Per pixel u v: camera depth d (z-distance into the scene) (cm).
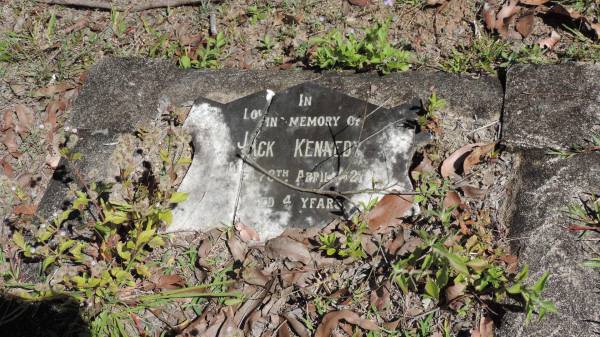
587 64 132
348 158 129
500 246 119
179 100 144
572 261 115
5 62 162
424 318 115
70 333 120
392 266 113
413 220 123
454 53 144
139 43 160
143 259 127
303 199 128
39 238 123
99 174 137
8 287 125
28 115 152
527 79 132
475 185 126
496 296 113
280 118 135
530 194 122
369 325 115
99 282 120
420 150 130
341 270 121
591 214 118
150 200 127
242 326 119
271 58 151
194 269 126
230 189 132
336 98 135
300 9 159
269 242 125
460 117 132
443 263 111
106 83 149
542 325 110
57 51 162
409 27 152
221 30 158
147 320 122
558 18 146
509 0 149
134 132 142
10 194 139
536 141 126
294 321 117
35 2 172
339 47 141
